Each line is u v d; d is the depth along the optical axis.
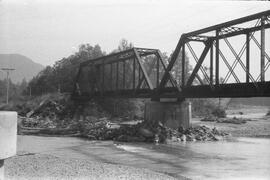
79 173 18.17
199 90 46.12
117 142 45.94
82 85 91.69
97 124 58.47
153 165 26.81
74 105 90.62
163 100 54.03
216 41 43.19
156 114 54.03
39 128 65.12
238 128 72.38
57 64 133.75
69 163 22.39
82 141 46.84
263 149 38.53
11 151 7.29
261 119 103.69
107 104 93.06
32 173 17.22
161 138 46.81
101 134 50.91
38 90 134.50
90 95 82.88
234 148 39.72
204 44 47.75
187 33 48.19
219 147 40.69
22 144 40.88
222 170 24.72
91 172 18.86
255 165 27.09
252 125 81.19
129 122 80.88
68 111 89.31
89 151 35.59
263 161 29.38
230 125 81.06
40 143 42.84
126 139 47.62
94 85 83.56
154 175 19.91
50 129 60.31
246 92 38.28
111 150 36.69
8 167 18.98
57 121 79.44
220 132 55.53
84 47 135.62
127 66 102.38
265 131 66.50
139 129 49.16
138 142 46.31
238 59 39.59
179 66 109.88
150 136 47.25
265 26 36.88
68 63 131.38
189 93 47.97
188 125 53.97
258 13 37.06
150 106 55.16
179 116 53.84
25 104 97.19
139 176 18.95
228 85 40.75
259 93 36.41
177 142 46.53
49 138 50.38
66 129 59.59
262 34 36.62
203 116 113.94
